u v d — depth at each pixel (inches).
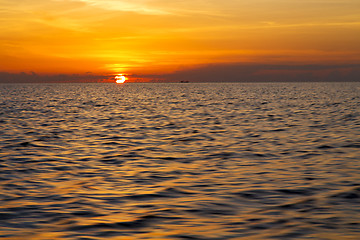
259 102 2449.6
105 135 973.8
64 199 440.1
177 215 384.2
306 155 693.3
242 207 407.2
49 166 617.9
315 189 472.7
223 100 2736.2
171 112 1708.9
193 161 653.3
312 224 355.3
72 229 347.9
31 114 1614.2
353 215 377.4
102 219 373.7
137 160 664.4
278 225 354.0
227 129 1083.9
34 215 385.4
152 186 497.0
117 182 518.3
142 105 2241.6
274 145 806.5
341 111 1704.0
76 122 1298.0
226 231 341.4
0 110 1829.5
